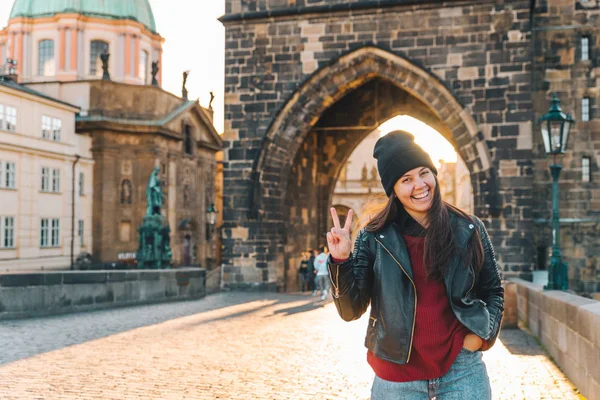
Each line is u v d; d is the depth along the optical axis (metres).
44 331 16.55
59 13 70.25
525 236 29.38
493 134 29.89
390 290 4.16
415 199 4.21
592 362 9.27
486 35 30.02
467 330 4.12
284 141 32.59
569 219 32.59
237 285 32.69
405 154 4.20
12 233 51.88
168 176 64.50
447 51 30.41
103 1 72.50
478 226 4.28
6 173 51.25
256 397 9.62
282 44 32.28
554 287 16.67
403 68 30.81
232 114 32.84
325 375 11.30
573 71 32.81
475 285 4.26
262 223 32.59
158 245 41.84
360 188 85.75
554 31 33.00
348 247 4.14
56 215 56.50
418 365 4.14
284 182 33.34
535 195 33.00
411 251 4.21
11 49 71.81
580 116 32.66
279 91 32.34
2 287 18.66
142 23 74.50
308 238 39.22
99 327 17.56
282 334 16.58
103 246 60.53
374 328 4.29
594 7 32.69
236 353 13.50
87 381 10.52
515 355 13.65
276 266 33.28
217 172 84.25
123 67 72.62
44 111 55.12
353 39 31.47
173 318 20.17
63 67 70.25
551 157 17.20
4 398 9.27
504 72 29.84
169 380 10.70
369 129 39.06
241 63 32.72
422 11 30.62
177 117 65.69
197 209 71.56
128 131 61.22
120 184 61.41
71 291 21.22
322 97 32.19
